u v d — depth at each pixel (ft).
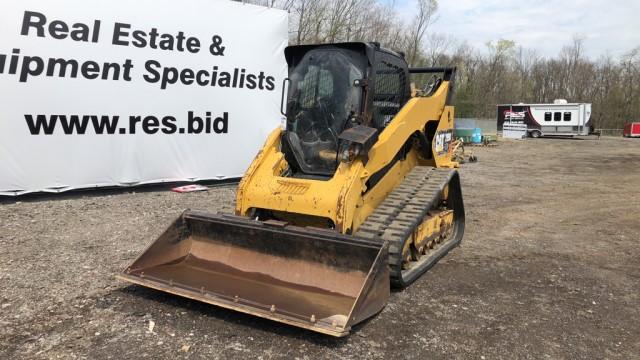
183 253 16.53
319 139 17.38
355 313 12.19
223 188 35.29
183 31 34.17
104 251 19.75
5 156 28.19
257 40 38.01
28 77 28.45
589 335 13.83
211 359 11.75
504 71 180.75
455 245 22.45
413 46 106.32
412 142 20.40
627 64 195.11
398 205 17.30
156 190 33.71
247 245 15.84
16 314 13.85
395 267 15.29
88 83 30.50
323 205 15.21
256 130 38.63
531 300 16.29
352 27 86.69
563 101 132.67
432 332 13.58
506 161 66.90
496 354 12.52
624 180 48.06
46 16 28.91
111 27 31.19
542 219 29.68
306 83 17.99
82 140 30.63
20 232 22.16
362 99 16.97
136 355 11.84
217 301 13.43
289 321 12.31
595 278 18.83
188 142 35.17
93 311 14.16
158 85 33.32
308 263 14.85
